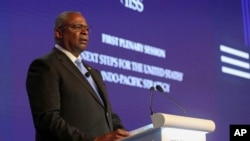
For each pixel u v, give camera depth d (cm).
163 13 484
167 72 470
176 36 490
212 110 501
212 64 516
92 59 410
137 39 452
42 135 236
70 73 247
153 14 474
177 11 498
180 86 479
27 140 359
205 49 514
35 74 241
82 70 261
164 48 474
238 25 552
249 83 545
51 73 240
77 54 265
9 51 359
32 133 363
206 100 499
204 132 204
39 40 379
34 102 233
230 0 554
